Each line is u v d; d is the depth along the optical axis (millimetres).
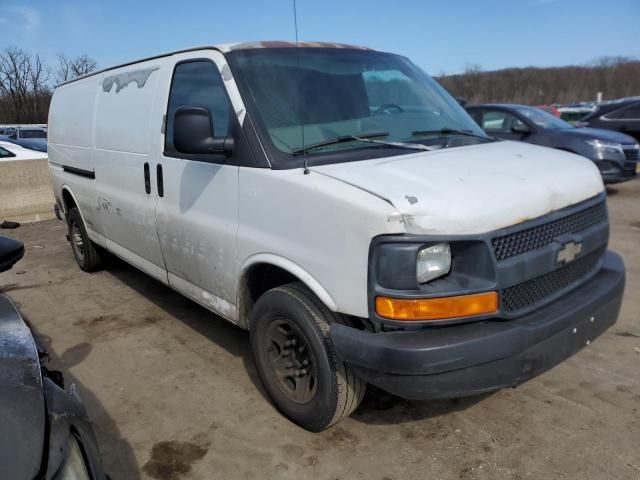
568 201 2916
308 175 2803
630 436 2988
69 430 1909
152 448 3064
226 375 3822
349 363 2605
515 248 2590
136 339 4461
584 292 2934
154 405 3484
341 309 2643
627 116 12695
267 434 3139
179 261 3914
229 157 3242
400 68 4082
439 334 2430
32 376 1946
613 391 3432
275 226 2951
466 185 2611
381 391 3512
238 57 3395
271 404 3438
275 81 3348
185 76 3746
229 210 3273
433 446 2971
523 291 2652
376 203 2455
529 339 2520
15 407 1779
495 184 2682
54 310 5207
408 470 2797
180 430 3217
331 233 2623
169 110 3850
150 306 5195
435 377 2393
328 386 2820
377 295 2465
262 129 3105
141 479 2826
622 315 4559
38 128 20000
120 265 6508
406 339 2420
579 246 2916
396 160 2939
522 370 2543
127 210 4488
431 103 3928
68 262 6879
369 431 3119
